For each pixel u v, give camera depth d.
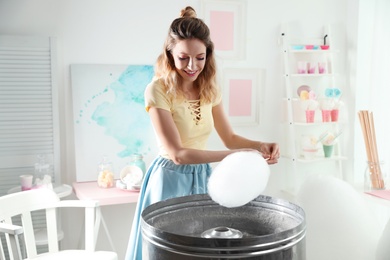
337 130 3.81
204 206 1.35
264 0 3.56
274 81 3.66
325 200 1.33
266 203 1.31
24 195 2.47
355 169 3.75
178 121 2.21
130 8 3.23
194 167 2.20
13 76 2.99
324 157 3.67
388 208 3.54
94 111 3.18
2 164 3.01
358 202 1.33
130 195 2.84
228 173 1.09
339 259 1.27
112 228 3.33
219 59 3.48
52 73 3.05
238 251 0.98
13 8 3.00
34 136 3.06
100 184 3.03
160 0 3.29
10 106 3.00
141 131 3.28
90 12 3.15
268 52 3.62
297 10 3.66
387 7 3.61
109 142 3.22
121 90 3.22
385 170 3.43
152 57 3.31
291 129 3.57
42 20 3.06
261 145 2.09
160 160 2.23
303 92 3.57
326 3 3.72
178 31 2.05
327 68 3.75
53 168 3.10
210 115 2.30
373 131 3.22
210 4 3.42
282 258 1.02
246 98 3.59
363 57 3.69
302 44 3.67
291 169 3.75
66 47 3.12
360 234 1.28
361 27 3.66
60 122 3.16
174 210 1.31
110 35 3.21
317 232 1.31
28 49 3.00
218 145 3.53
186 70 2.09
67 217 3.21
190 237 0.99
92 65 3.16
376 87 3.66
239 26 3.51
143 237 1.13
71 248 3.24
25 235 2.45
